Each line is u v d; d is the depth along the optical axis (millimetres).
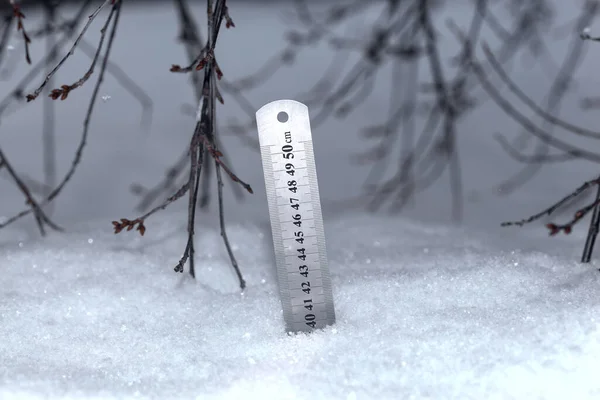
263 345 683
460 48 2084
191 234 739
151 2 2969
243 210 1131
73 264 804
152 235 901
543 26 1677
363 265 828
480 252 837
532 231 978
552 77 1870
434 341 659
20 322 716
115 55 2189
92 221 995
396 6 1079
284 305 687
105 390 628
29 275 787
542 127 1562
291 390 629
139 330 712
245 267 827
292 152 678
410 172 1370
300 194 681
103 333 708
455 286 737
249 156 1466
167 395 627
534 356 642
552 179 1314
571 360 639
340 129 1651
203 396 627
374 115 1721
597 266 782
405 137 1576
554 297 713
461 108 1115
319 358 656
